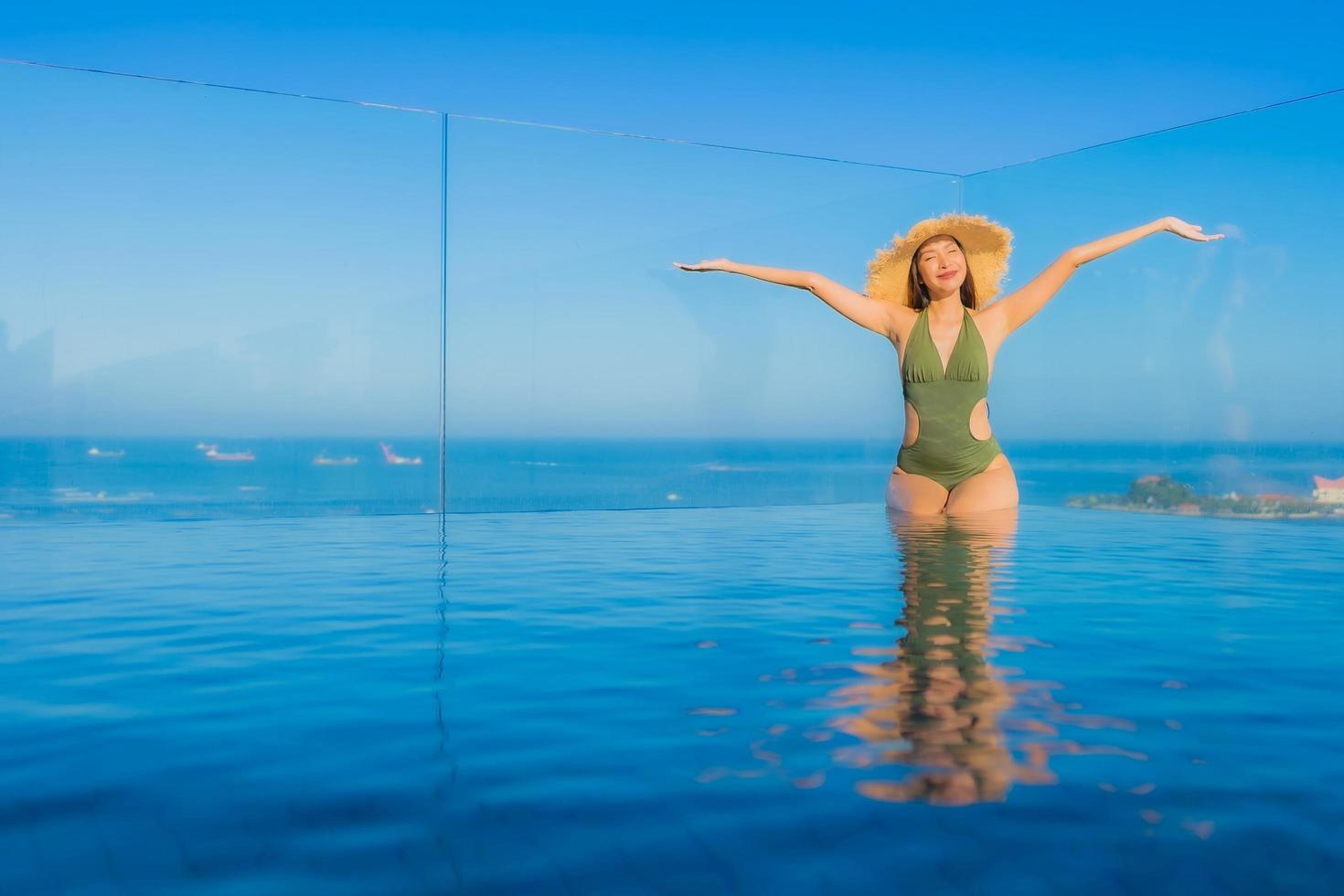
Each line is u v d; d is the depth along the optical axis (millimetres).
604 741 1868
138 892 1284
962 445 7113
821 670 2398
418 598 3414
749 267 7734
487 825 1489
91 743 1858
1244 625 2959
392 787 1638
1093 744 1846
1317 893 1286
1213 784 1646
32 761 1766
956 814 1524
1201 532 5727
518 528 5980
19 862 1369
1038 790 1618
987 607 3260
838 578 3885
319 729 1944
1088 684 2273
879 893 1282
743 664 2465
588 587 3652
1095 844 1422
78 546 4918
